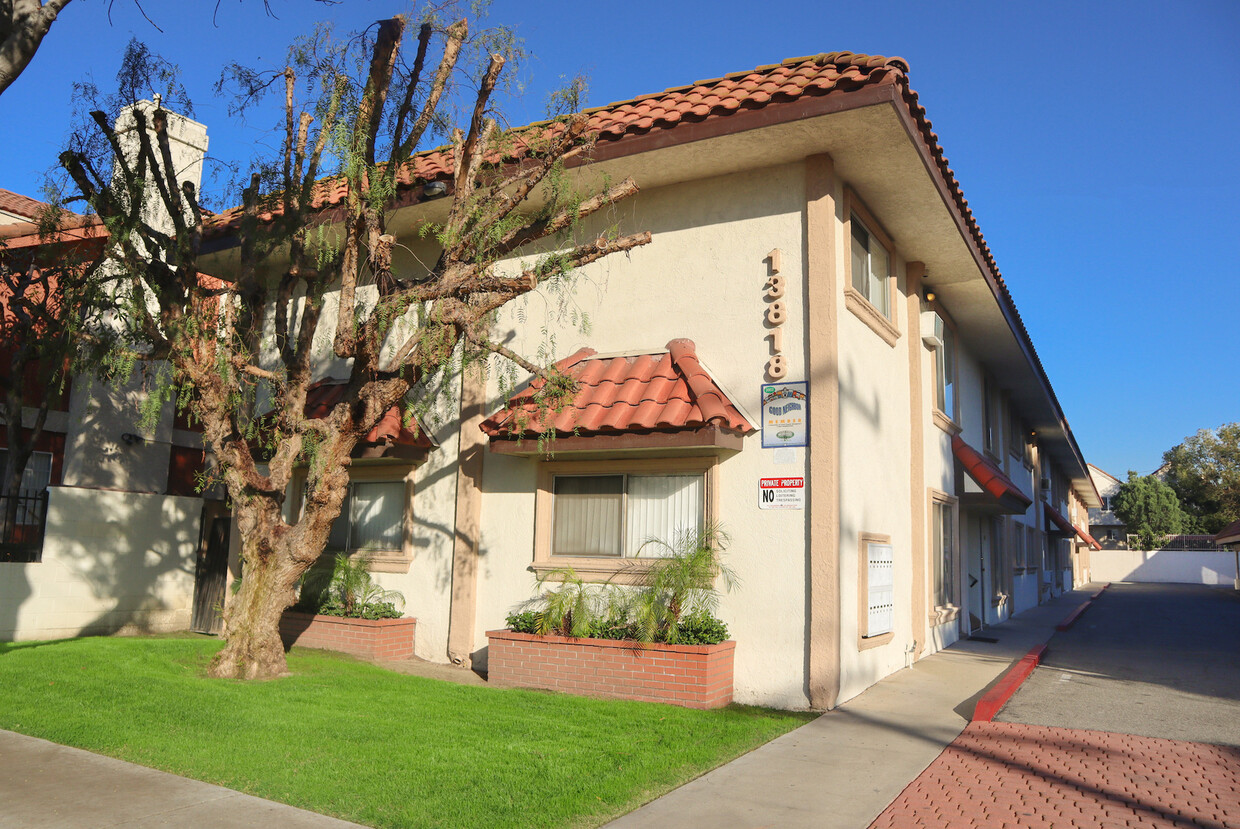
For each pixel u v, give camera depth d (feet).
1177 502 232.73
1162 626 66.03
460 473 36.11
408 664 34.68
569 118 27.45
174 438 54.54
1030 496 88.12
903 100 28.22
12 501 40.22
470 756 20.24
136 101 29.37
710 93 31.55
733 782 19.81
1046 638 52.70
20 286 40.16
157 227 40.29
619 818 17.13
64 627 39.06
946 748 23.67
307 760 19.44
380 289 28.37
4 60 18.69
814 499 28.84
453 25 27.76
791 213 31.24
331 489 28.71
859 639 31.55
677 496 31.45
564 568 32.48
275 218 31.81
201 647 35.01
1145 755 23.38
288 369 30.35
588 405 31.12
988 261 45.55
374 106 28.32
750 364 31.07
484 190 30.40
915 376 41.42
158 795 17.16
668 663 28.17
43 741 20.70
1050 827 17.39
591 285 35.01
